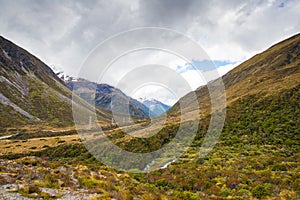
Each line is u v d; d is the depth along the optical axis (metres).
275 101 56.28
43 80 187.62
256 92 65.06
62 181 14.62
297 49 104.94
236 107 57.41
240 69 116.19
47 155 36.25
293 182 20.84
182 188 19.47
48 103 157.88
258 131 45.00
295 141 38.88
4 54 178.00
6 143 54.16
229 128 47.34
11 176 13.97
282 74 82.50
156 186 18.88
